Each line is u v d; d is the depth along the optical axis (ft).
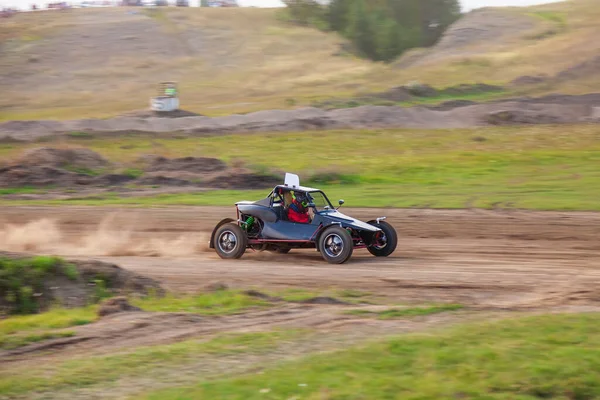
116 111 215.10
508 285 40.96
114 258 53.42
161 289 40.65
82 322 32.48
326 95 233.35
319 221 49.52
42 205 87.30
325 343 27.66
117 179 105.40
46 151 113.09
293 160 122.42
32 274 36.86
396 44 367.04
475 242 59.16
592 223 65.87
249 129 170.09
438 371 22.47
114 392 22.50
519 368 22.38
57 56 312.50
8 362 26.84
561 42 314.76
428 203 80.74
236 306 35.76
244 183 100.48
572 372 21.85
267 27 386.52
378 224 52.39
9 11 404.77
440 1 413.39
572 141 138.51
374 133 160.76
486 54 315.99
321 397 20.34
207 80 290.15
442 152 130.21
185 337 29.91
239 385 21.93
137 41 339.57
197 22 380.37
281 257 52.31
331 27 401.49
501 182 95.96
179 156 130.00
